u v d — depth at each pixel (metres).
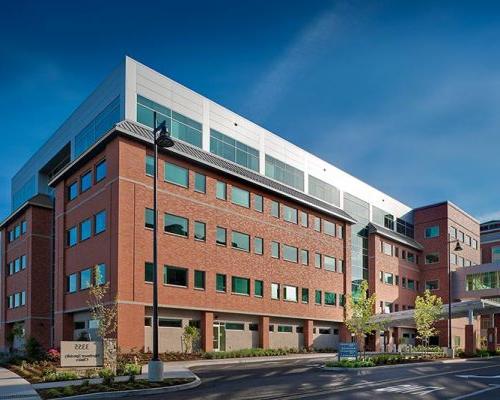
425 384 20.47
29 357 32.16
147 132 34.91
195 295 36.50
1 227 55.12
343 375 24.48
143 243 33.62
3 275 53.62
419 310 46.59
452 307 49.62
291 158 50.41
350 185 59.59
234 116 44.03
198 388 18.88
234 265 40.31
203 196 38.44
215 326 38.81
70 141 43.72
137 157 34.16
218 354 35.44
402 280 66.12
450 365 33.03
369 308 36.16
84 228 37.12
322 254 51.09
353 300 40.34
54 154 46.56
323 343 50.47
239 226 41.34
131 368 23.19
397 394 17.23
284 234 46.34
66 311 38.12
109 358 23.09
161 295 34.03
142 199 34.00
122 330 31.39
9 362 30.77
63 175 40.22
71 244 38.78
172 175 36.41
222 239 39.69
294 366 30.34
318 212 51.41
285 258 46.12
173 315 35.62
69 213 39.62
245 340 41.47
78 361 22.38
